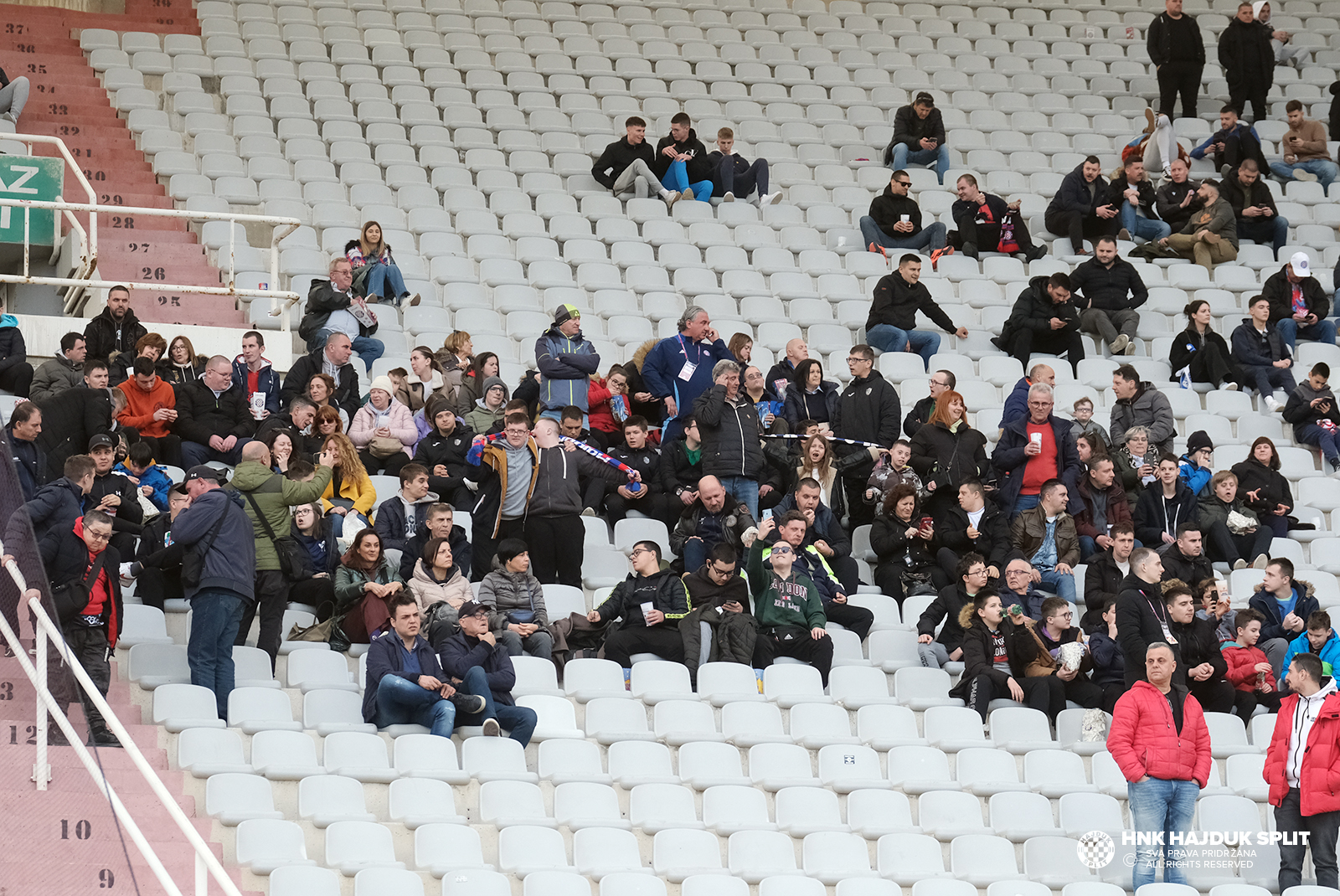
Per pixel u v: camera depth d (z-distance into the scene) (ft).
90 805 67.10
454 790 95.86
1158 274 175.22
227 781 89.30
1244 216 184.44
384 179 173.27
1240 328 161.79
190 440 125.08
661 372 137.28
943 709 111.14
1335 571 136.77
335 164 174.29
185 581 99.71
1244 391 160.45
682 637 112.78
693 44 211.41
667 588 114.01
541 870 88.17
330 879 83.61
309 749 94.84
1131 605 113.39
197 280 151.33
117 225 159.33
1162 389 157.28
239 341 143.02
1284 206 192.03
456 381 135.13
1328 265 183.42
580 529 118.93
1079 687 114.21
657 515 128.98
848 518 133.28
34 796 66.59
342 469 117.50
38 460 104.32
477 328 151.94
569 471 119.24
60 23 189.98
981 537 127.03
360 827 88.69
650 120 195.11
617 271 162.81
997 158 196.03
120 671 99.30
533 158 181.68
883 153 195.83
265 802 89.76
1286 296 167.22
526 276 162.81
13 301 151.94
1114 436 144.15
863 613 119.34
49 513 93.56
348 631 106.52
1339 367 164.45
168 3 198.90
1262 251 183.11
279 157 169.99
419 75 194.08
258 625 108.68
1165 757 99.40
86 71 182.09
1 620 67.36
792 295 166.09
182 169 167.63
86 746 67.87
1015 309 160.25
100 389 118.21
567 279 161.27
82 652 93.81
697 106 197.36
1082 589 128.98
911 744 107.96
